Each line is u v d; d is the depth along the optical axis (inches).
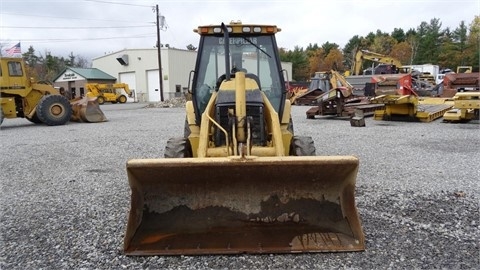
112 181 220.5
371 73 1050.7
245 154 136.6
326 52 2869.1
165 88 1600.6
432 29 2701.8
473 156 276.8
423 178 214.2
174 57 1600.6
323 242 123.1
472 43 2223.2
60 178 231.0
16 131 500.7
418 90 910.4
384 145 327.6
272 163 121.7
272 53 198.1
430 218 151.7
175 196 132.0
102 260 120.4
